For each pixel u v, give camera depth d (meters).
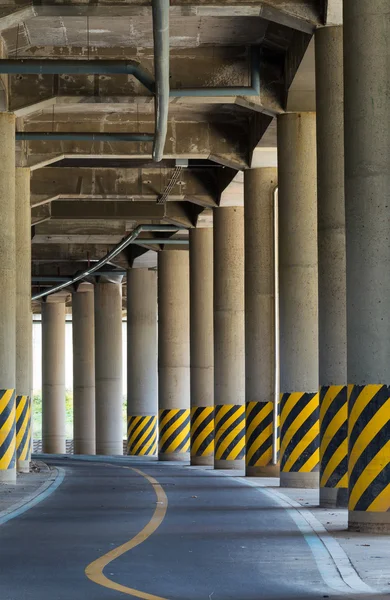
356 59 15.84
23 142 34.00
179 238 49.31
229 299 38.62
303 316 26.20
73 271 59.94
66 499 21.84
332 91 21.89
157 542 13.84
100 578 10.72
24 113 28.75
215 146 33.84
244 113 33.19
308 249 26.42
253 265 32.88
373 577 10.79
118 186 39.75
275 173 33.38
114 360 60.78
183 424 48.50
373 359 15.35
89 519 17.23
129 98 28.80
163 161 39.06
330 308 21.12
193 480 29.16
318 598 9.50
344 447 20.25
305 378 25.97
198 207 42.97
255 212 33.19
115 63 25.05
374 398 15.29
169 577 10.80
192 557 12.33
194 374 43.28
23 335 34.47
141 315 56.12
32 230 48.69
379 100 15.66
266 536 14.53
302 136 27.11
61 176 39.75
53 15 23.69
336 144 21.64
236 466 37.34
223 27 26.61
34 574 11.02
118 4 23.52
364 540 14.06
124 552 12.80
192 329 43.72
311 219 26.62
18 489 25.08
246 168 33.75
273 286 32.75
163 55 22.08
